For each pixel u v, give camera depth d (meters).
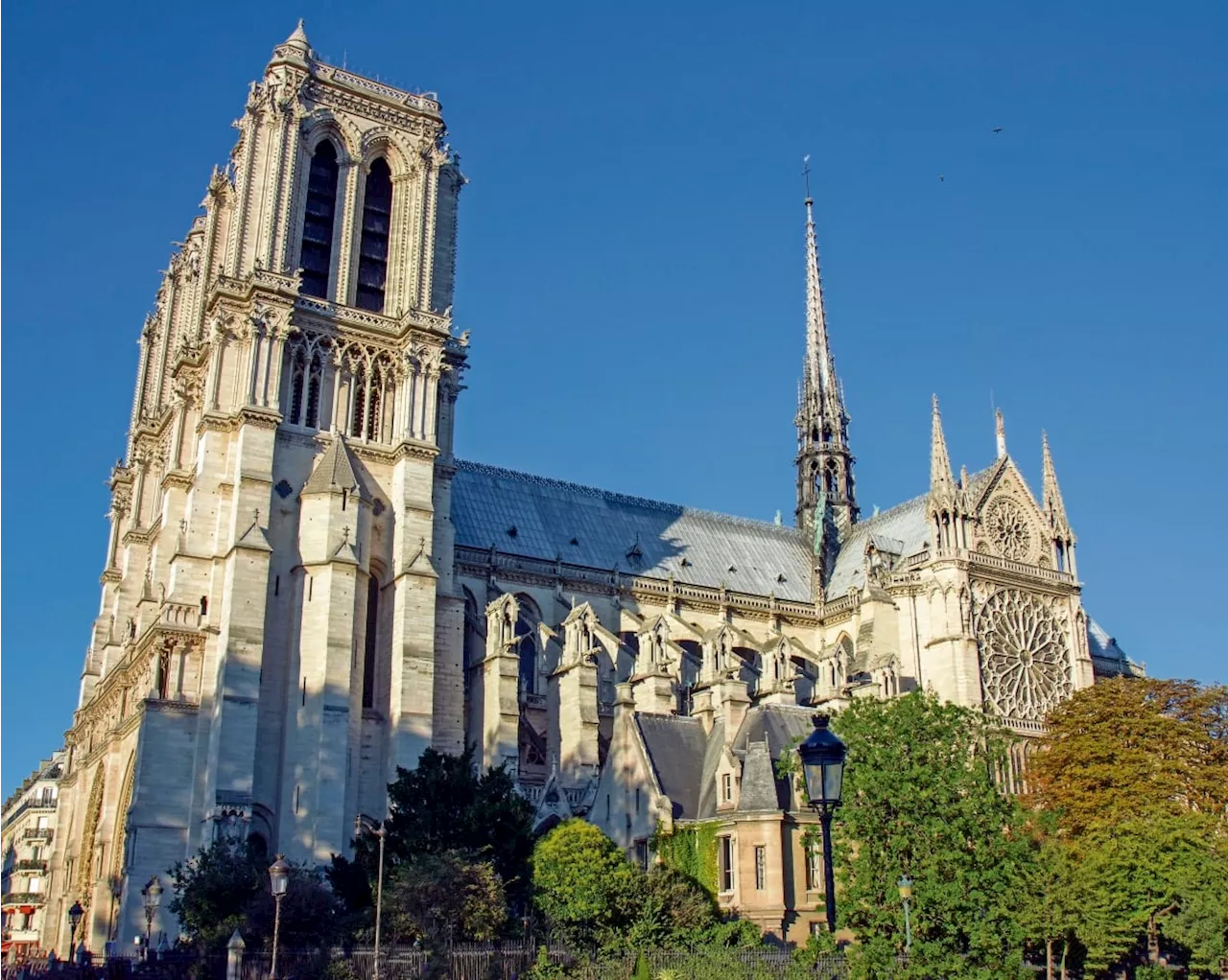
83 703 115.25
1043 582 114.56
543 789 89.38
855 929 62.81
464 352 103.81
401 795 70.62
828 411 141.12
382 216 105.94
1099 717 97.25
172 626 86.75
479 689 95.31
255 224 96.50
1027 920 66.19
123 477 124.38
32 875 167.75
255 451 89.69
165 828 82.62
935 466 113.12
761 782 75.06
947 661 107.12
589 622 99.31
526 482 120.88
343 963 58.41
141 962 67.56
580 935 64.44
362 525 92.50
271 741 85.38
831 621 123.44
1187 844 79.81
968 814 62.06
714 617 119.81
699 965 58.41
